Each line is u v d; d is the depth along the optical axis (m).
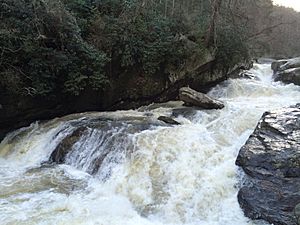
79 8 14.97
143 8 16.62
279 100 15.01
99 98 14.77
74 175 10.16
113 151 10.38
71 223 7.73
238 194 8.62
